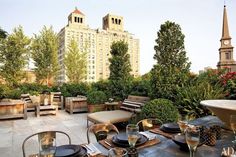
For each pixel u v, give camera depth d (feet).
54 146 4.37
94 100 21.81
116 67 23.12
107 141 5.50
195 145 3.87
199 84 13.43
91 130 6.97
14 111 20.10
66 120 19.81
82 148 4.88
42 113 21.97
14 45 41.55
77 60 60.70
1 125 17.65
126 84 21.22
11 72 41.06
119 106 19.16
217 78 14.02
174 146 5.10
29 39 43.68
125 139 5.24
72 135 14.37
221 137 5.72
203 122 7.82
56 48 49.52
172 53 15.48
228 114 5.78
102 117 14.67
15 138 13.62
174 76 14.25
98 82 28.43
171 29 15.61
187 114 11.65
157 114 10.78
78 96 27.30
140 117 11.60
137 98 17.07
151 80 15.44
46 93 28.78
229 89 12.47
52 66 48.60
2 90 22.97
